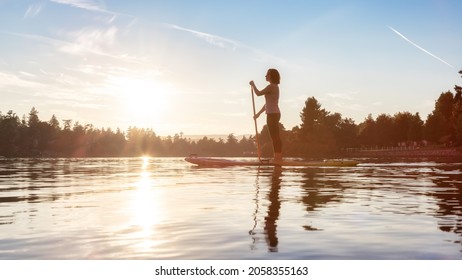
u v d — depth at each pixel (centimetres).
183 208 414
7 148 16400
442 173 1005
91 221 350
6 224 338
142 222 344
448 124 11506
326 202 453
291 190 569
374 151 11044
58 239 289
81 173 1080
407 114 13188
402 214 379
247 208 412
